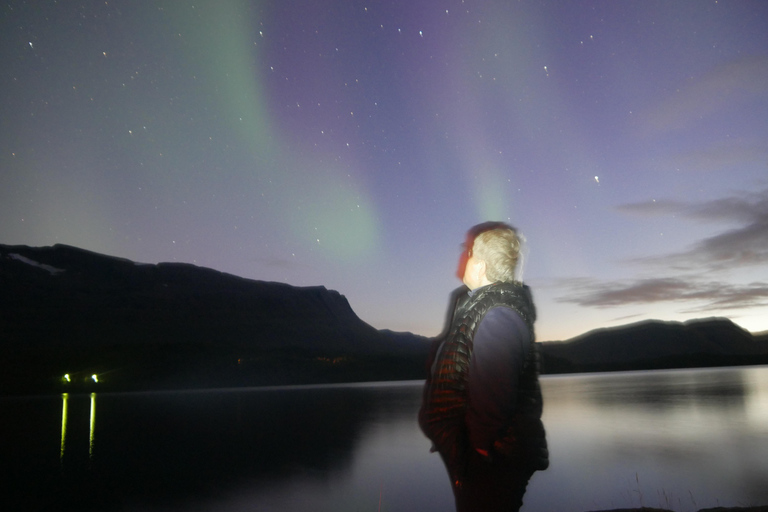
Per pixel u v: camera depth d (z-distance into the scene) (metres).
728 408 16.45
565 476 7.34
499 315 1.53
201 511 6.07
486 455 1.46
